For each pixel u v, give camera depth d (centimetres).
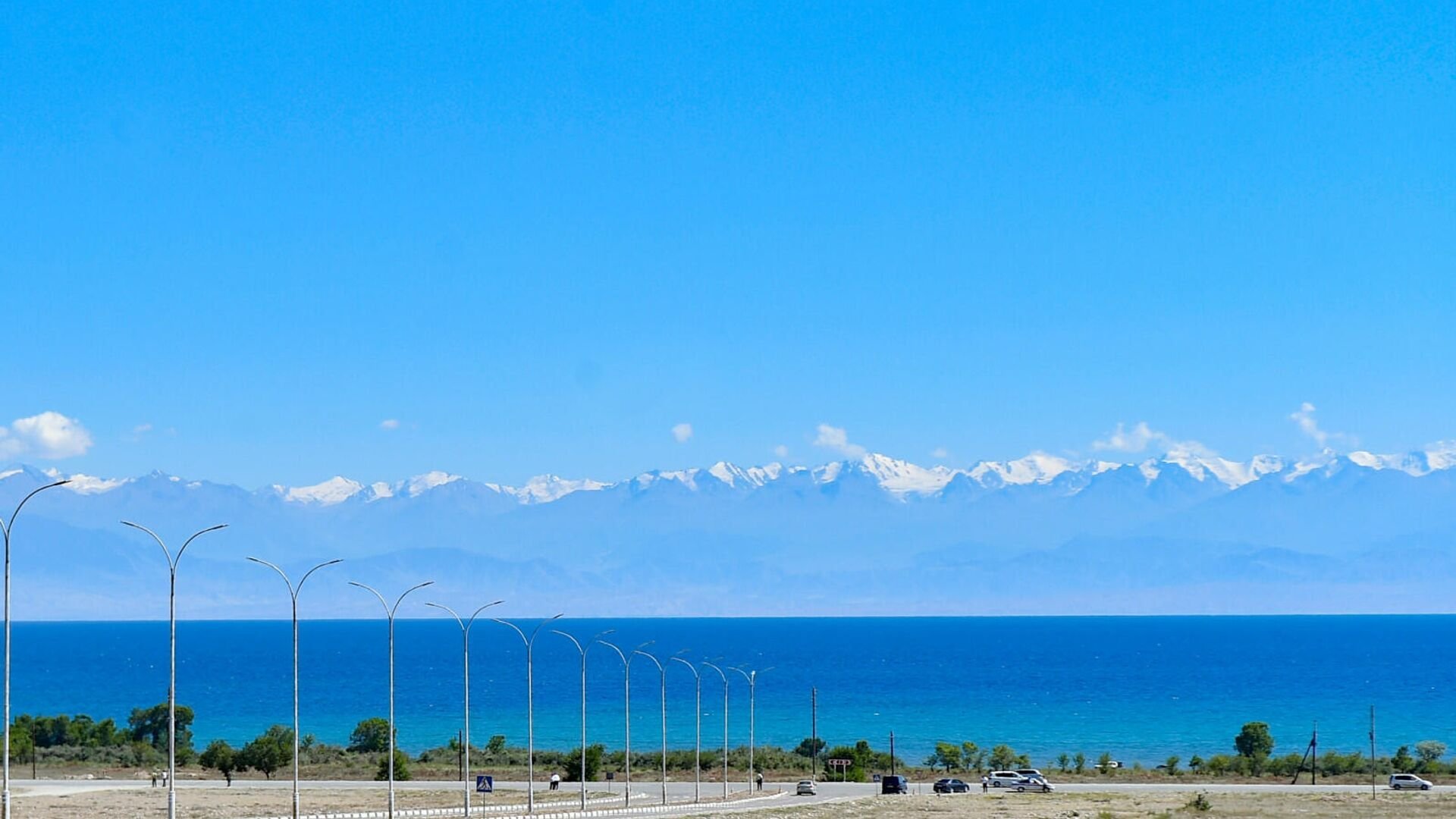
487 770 19825
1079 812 13725
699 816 13025
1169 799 15512
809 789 16575
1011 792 16888
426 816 13075
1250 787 17675
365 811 13588
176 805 13825
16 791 16300
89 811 13625
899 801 15200
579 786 17775
